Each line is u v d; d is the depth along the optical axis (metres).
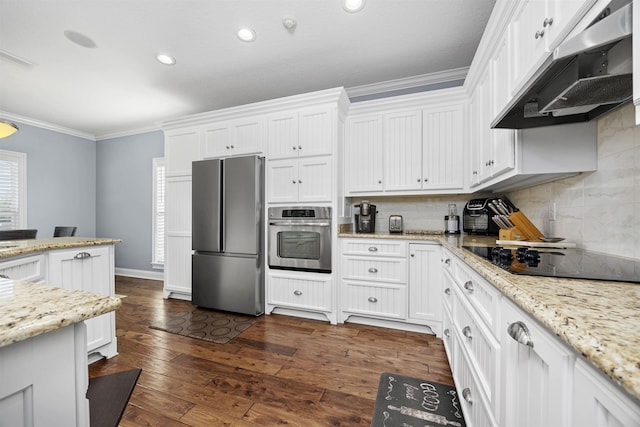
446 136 2.57
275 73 2.85
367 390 1.62
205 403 1.51
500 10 1.46
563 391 0.53
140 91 3.29
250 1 1.90
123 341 2.27
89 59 2.60
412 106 2.68
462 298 1.41
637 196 1.06
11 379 0.46
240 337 2.34
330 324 2.62
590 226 1.34
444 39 2.29
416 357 2.00
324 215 2.64
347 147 2.90
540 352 0.62
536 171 1.40
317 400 1.54
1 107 3.77
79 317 0.52
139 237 4.71
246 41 2.32
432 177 2.62
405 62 2.63
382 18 2.05
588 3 0.83
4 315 0.49
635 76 0.56
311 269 2.70
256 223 2.82
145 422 1.37
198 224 3.04
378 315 2.53
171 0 1.89
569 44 0.73
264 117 2.92
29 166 4.26
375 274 2.54
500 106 1.61
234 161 2.90
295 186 2.78
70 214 4.74
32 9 1.96
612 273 0.87
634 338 0.43
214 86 3.15
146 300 3.39
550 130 1.38
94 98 3.49
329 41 2.32
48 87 3.19
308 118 2.73
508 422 0.80
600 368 0.39
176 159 3.40
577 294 0.66
